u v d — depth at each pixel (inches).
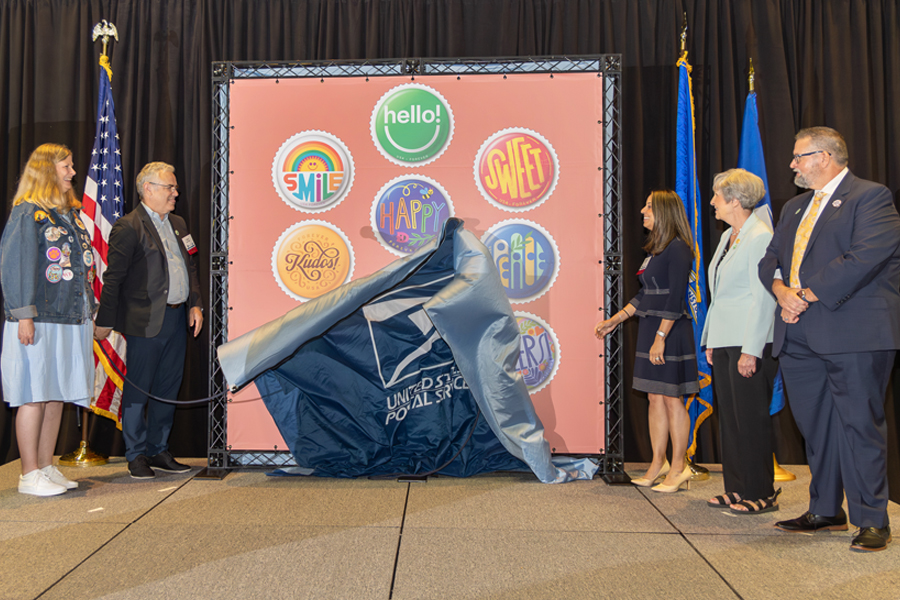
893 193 145.1
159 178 121.7
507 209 125.3
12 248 104.0
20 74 151.2
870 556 83.0
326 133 126.3
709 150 146.9
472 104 125.4
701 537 89.9
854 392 85.0
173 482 118.0
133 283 119.6
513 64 131.0
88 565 78.5
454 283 108.4
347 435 121.3
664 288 111.3
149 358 120.9
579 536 89.9
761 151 133.3
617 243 128.3
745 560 81.6
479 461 123.3
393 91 125.9
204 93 147.0
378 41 149.7
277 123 126.8
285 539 87.8
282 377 119.0
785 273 93.1
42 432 113.2
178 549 84.0
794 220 93.7
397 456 122.9
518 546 85.8
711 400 128.5
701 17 146.9
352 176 126.3
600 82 124.3
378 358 121.1
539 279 124.8
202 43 147.2
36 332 106.3
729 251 103.4
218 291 135.2
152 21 150.4
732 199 102.0
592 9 147.6
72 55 150.3
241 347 107.7
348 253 126.2
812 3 147.3
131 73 149.3
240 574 76.0
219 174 131.1
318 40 150.5
